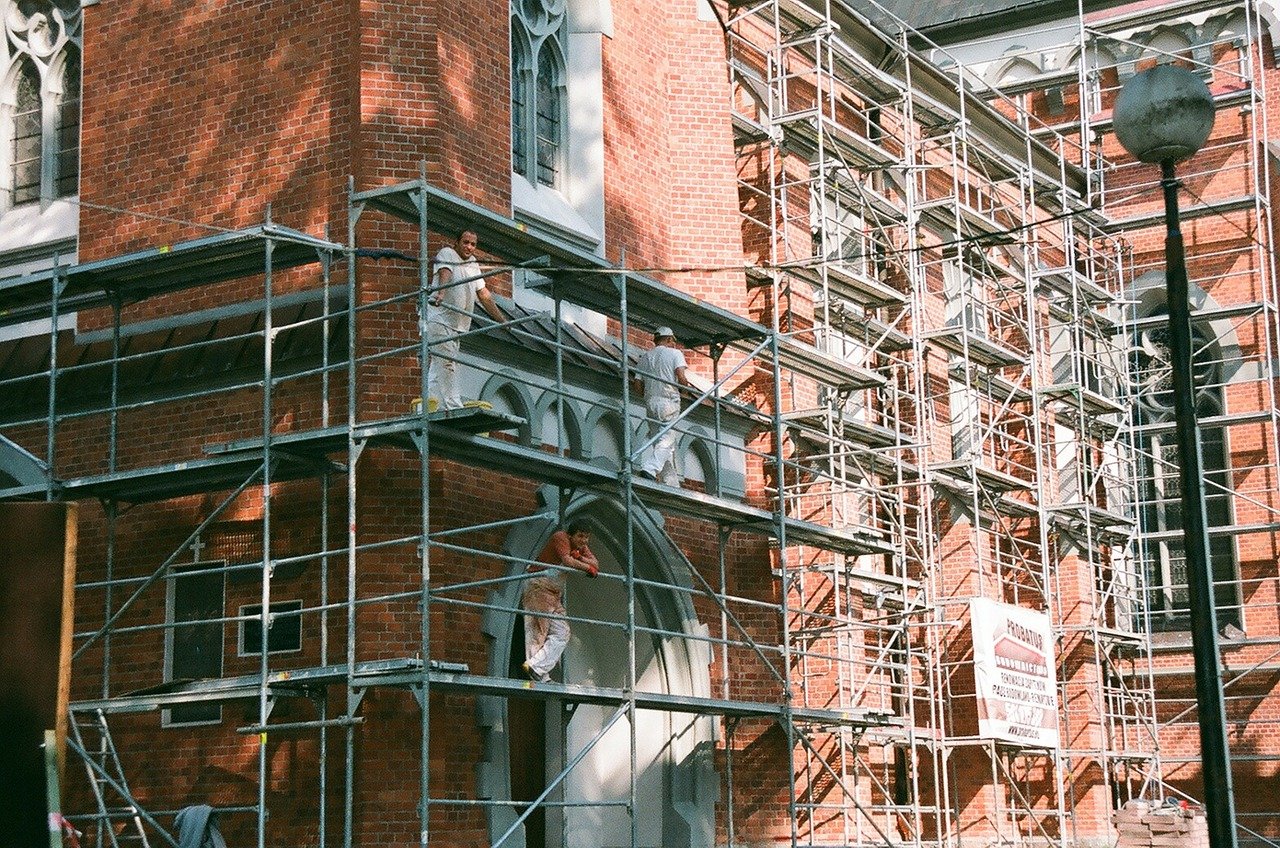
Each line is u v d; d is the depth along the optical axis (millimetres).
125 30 22125
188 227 21188
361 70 19844
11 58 23672
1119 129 15117
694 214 25562
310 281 20203
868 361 29203
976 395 32312
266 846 18969
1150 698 36531
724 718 22953
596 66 24141
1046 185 38312
